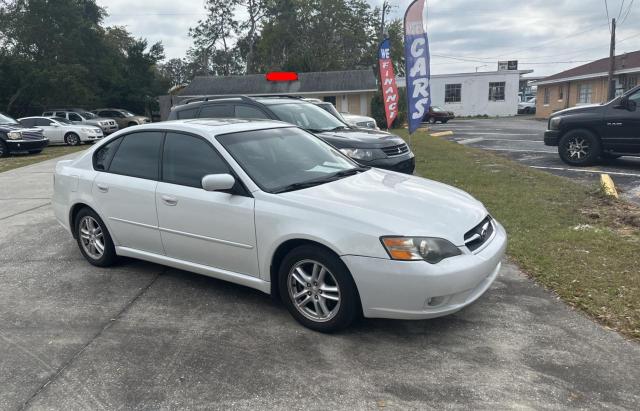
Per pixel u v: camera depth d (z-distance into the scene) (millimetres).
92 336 3770
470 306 4070
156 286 4691
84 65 39312
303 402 2916
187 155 4395
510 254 5145
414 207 3738
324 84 34688
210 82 37938
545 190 8133
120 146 4926
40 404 2965
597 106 10750
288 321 3926
